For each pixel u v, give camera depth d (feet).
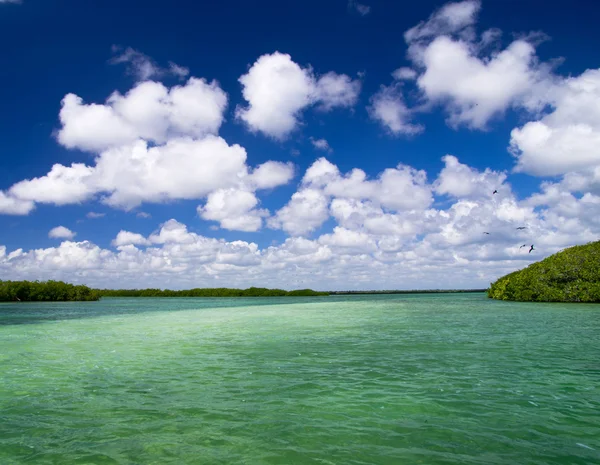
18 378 47.34
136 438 28.81
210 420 32.17
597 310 142.72
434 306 188.55
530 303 195.52
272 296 555.69
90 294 375.66
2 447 27.66
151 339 80.18
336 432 29.37
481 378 44.04
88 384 44.11
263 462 24.86
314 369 49.78
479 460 24.88
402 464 24.40
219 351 64.23
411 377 44.91
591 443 27.14
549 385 40.98
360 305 212.43
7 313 172.45
